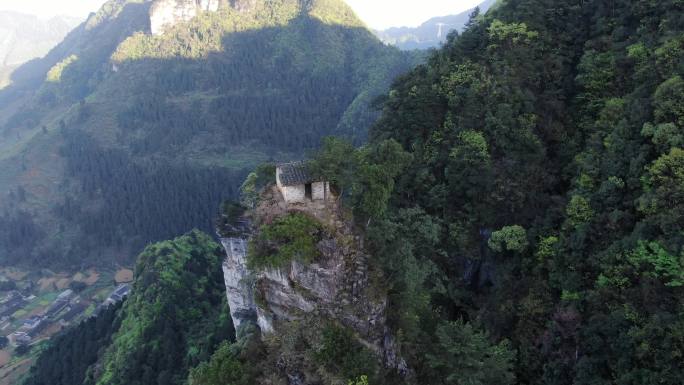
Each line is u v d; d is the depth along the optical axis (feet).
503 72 204.95
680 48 170.09
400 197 187.73
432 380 133.08
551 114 202.90
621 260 143.64
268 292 134.10
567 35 221.25
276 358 127.34
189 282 284.41
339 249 128.16
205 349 230.07
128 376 231.50
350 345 122.21
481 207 183.93
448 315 173.58
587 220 158.61
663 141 150.71
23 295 482.28
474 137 184.65
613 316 133.90
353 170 136.46
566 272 156.15
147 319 254.06
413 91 214.28
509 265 173.47
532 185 182.39
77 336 302.04
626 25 211.41
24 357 368.48
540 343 149.28
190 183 549.13
